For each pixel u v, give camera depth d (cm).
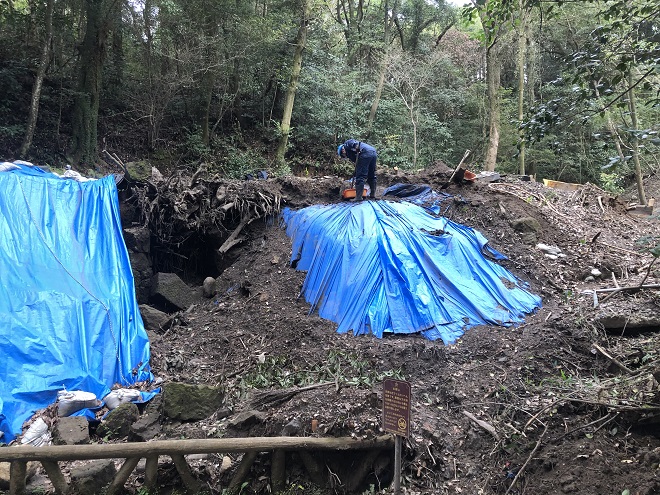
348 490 493
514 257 889
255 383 660
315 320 778
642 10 476
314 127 1855
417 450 506
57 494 469
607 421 500
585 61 498
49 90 1394
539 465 480
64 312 692
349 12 2366
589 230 1026
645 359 576
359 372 639
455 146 2227
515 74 2280
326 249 880
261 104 1859
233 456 530
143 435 565
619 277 863
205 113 1588
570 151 1980
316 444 487
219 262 1059
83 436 547
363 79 2198
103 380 676
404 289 772
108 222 861
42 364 635
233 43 1533
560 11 602
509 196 1081
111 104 1545
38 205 802
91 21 1305
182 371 734
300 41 1652
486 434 537
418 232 863
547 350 652
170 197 992
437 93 2203
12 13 1277
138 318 790
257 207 1058
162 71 1531
